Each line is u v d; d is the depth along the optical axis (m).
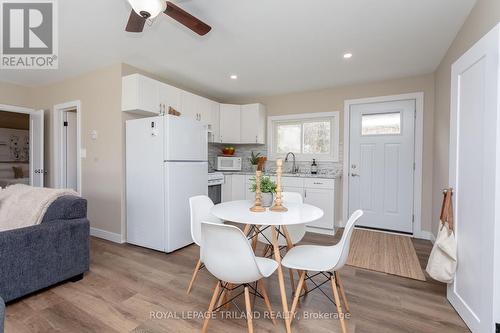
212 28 2.31
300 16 2.12
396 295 1.99
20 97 4.04
